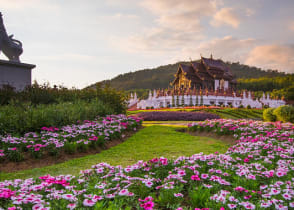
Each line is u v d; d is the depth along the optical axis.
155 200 3.29
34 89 13.80
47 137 7.34
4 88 13.87
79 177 4.11
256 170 4.37
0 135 6.81
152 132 11.30
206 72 59.25
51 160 6.31
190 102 43.66
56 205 2.86
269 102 60.41
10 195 2.82
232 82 64.44
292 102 90.50
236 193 3.34
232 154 6.16
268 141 7.22
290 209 3.01
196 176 3.59
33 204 2.84
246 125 10.80
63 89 14.77
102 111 12.33
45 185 3.25
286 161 5.24
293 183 3.55
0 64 15.56
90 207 2.90
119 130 9.40
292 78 119.44
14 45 16.84
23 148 6.49
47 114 8.68
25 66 16.75
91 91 15.07
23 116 8.02
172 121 19.44
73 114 9.58
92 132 8.37
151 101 47.56
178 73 60.50
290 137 8.38
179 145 8.65
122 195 3.15
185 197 3.51
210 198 3.02
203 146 8.57
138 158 6.71
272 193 3.10
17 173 5.27
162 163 4.48
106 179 3.86
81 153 7.13
